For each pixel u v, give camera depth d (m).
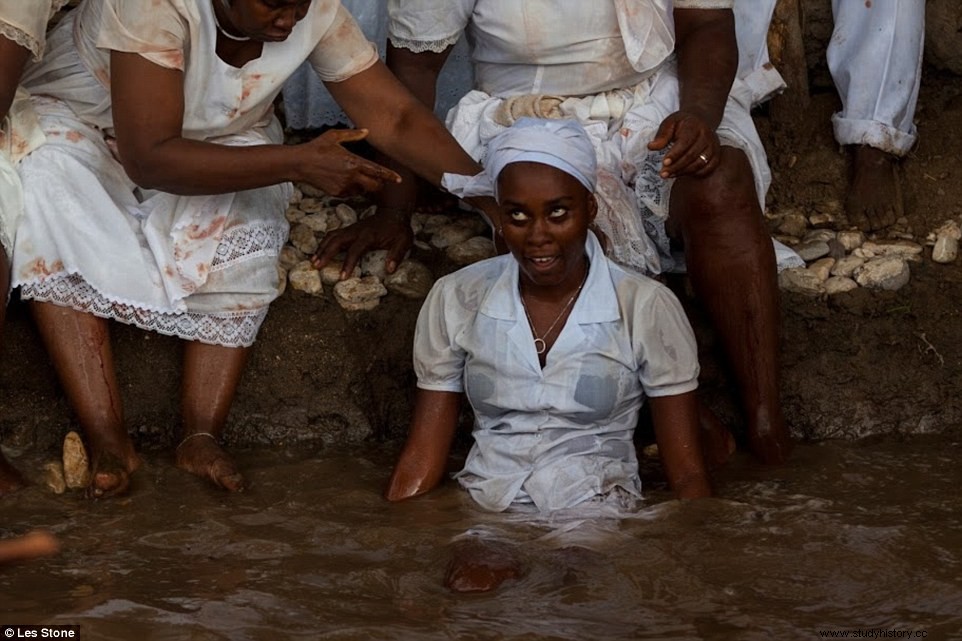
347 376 5.29
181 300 4.82
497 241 5.05
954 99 6.09
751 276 4.86
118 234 4.80
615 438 4.62
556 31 5.15
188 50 4.68
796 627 3.62
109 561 4.08
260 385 5.27
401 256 5.39
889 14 5.68
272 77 4.85
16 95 4.94
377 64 5.03
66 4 5.39
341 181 4.61
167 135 4.60
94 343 4.85
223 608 3.75
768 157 6.01
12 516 4.43
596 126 5.21
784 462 4.92
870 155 5.72
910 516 4.37
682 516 4.33
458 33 5.33
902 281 5.32
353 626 3.64
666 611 3.73
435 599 3.82
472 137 5.34
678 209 4.96
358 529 4.30
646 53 5.11
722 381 5.27
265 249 4.98
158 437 5.18
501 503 4.48
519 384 4.55
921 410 5.23
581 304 4.52
